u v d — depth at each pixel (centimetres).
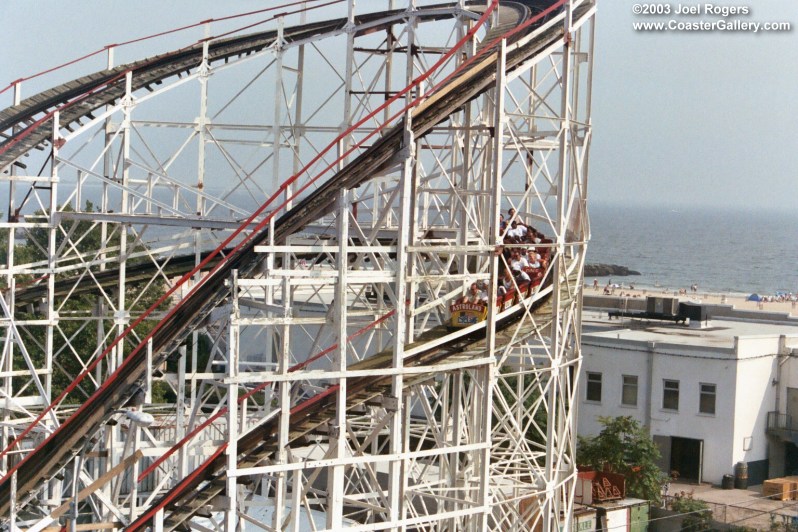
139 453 5359
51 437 5328
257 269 5469
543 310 6331
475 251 5547
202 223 6825
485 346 5800
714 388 10150
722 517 8944
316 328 10431
